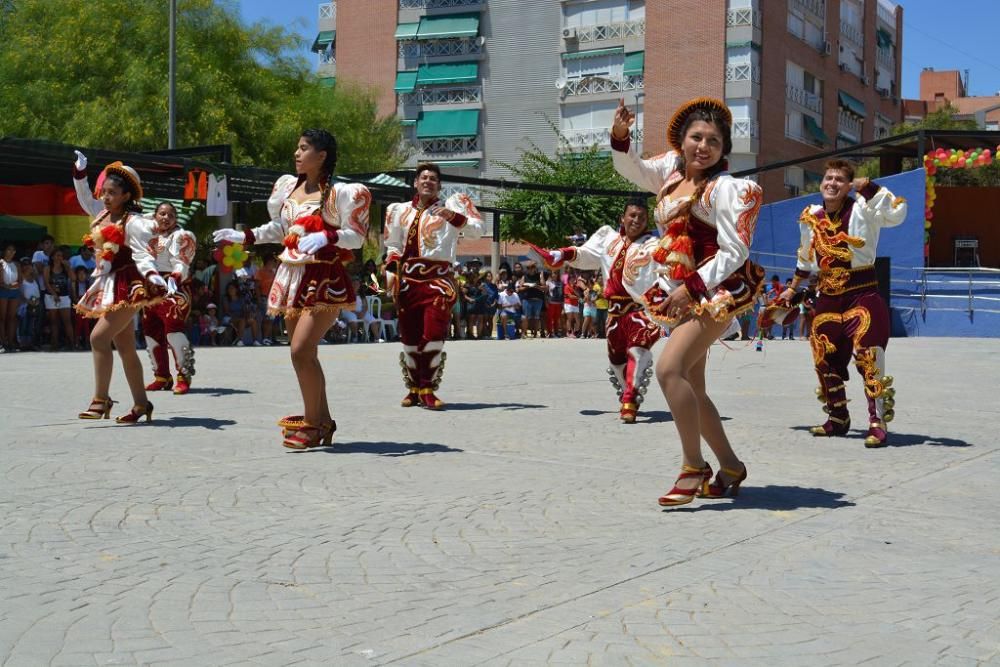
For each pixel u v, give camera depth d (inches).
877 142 1257.4
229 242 284.0
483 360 668.7
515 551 179.6
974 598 154.7
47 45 1328.7
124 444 288.5
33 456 267.1
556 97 1990.7
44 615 144.0
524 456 279.1
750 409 394.9
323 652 130.6
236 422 336.5
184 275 421.1
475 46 2065.7
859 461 277.3
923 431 336.5
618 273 356.8
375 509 211.2
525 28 2026.3
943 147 1322.6
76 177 316.5
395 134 1908.2
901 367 635.5
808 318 333.1
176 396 414.6
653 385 479.8
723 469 225.6
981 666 127.6
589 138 1942.7
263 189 971.3
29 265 735.7
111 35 1332.4
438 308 382.0
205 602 150.3
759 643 135.0
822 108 2149.4
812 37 2097.7
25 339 730.8
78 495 220.7
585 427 337.7
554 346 870.4
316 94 1658.5
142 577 162.6
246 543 183.6
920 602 152.6
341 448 288.7
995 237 1486.2
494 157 2062.0
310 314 274.1
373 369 573.9
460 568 168.9
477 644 133.6
